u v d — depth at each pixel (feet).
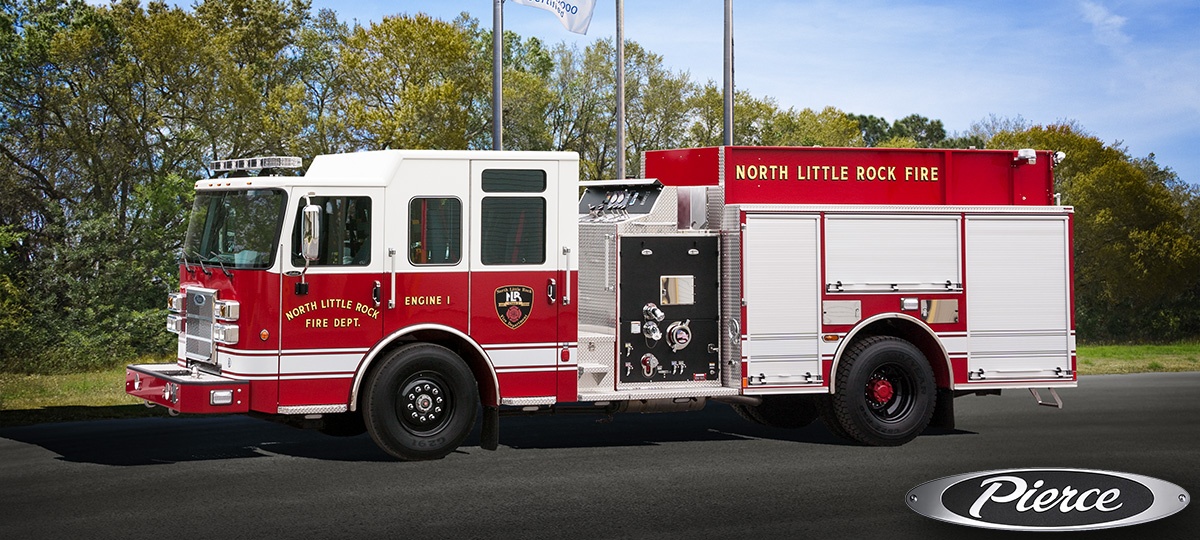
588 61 159.94
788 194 39.40
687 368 38.40
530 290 35.55
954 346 39.45
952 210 39.52
